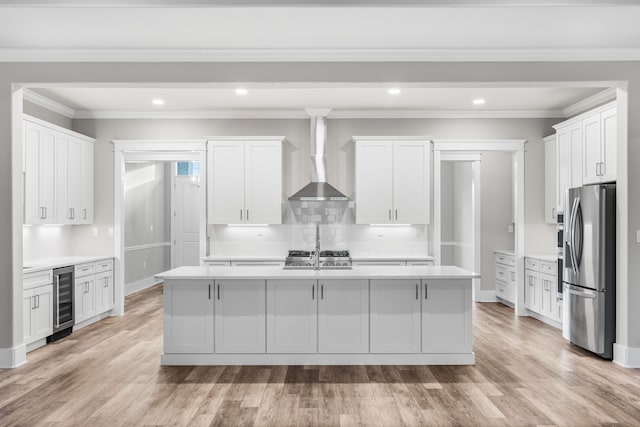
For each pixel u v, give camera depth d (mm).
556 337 5520
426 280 4414
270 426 3111
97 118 6875
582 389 3789
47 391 3750
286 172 6957
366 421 3186
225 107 6633
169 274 4387
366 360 4402
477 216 7941
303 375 4117
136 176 9047
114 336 5559
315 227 6977
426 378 4043
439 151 6926
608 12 3562
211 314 4395
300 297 4395
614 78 4402
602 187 4598
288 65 4434
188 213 10586
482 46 4289
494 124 6953
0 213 4375
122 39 4121
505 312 7070
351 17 3684
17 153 4445
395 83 4441
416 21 3754
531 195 6941
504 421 3184
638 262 4383
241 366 4367
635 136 4379
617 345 4492
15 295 4395
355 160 6754
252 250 7008
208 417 3254
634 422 3176
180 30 3926
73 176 6250
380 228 7000
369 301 4406
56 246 6359
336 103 6395
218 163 6727
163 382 3949
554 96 6031
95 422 3176
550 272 6020
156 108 6660
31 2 3260
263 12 3578
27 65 4387
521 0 3314
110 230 6863
